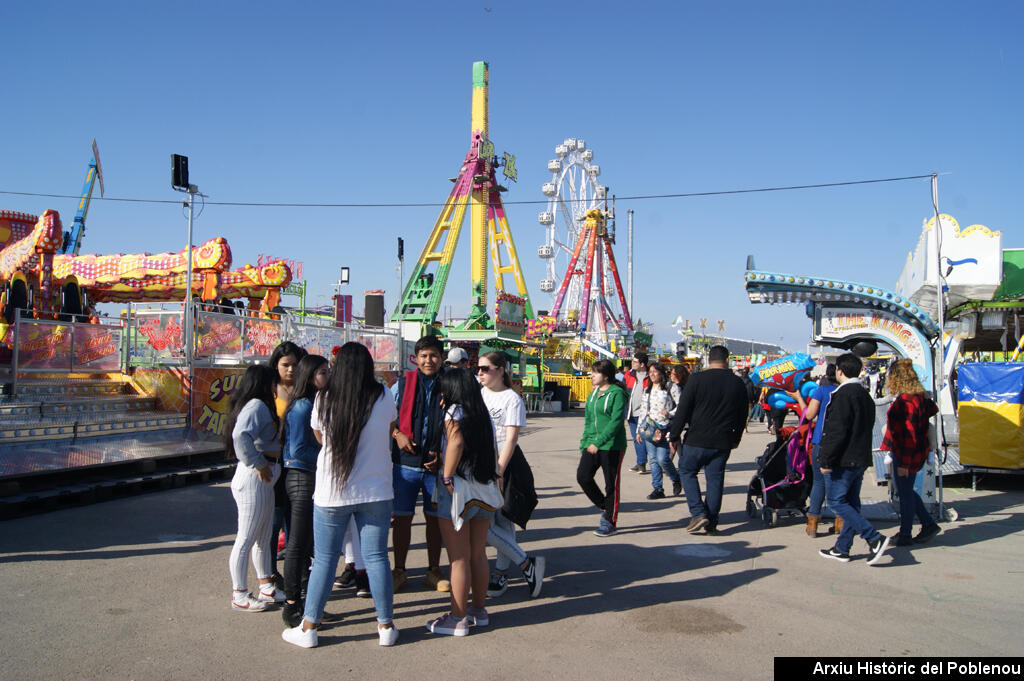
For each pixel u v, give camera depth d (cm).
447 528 436
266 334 1202
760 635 436
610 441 698
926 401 669
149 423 941
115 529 689
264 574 485
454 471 429
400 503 519
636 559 620
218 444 1019
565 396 2909
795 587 538
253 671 375
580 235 5369
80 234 2169
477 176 4056
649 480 1108
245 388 476
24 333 954
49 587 512
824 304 834
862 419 606
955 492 998
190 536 669
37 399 923
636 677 373
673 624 455
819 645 420
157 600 489
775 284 818
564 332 3728
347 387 408
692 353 5003
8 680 357
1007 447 984
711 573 576
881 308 807
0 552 601
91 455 840
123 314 1134
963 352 1738
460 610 432
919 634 439
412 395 504
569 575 569
